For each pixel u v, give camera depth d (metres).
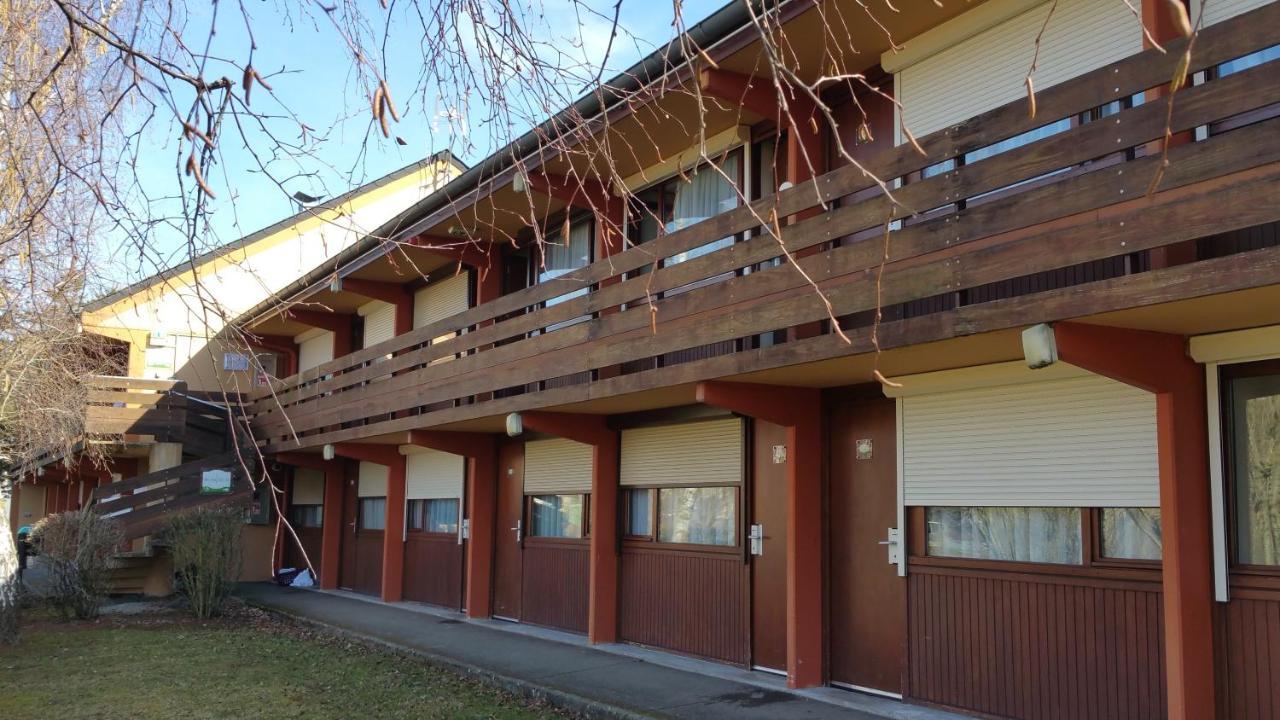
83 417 15.67
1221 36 4.71
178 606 16.16
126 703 8.62
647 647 10.91
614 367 11.52
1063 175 6.85
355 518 19.05
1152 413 6.34
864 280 6.54
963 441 7.58
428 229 12.97
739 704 7.99
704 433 10.37
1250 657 5.59
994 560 7.29
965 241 5.91
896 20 7.60
